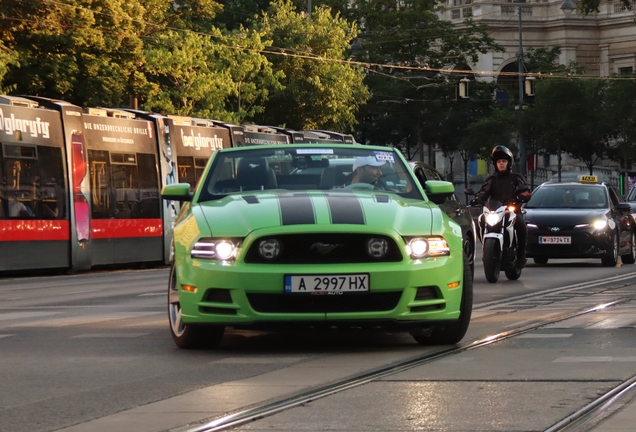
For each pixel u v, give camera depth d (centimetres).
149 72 4856
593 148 7788
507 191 1880
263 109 5444
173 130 3216
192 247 934
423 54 7831
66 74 4128
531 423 618
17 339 1086
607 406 667
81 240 2766
